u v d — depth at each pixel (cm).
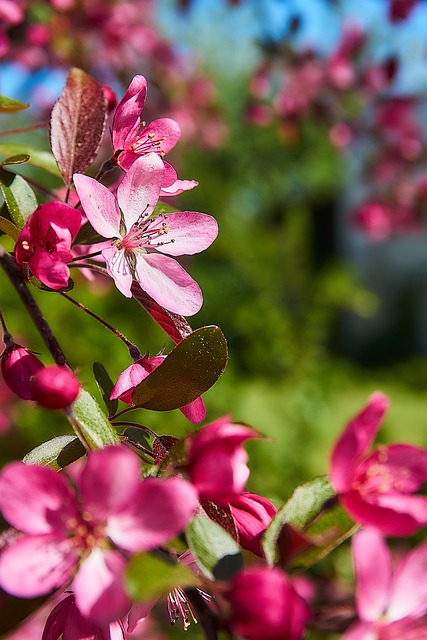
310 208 295
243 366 161
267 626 22
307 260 240
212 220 31
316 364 181
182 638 57
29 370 28
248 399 136
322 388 149
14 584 23
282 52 99
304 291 194
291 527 24
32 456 28
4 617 24
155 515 23
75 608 27
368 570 23
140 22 102
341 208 289
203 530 25
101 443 26
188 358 28
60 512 23
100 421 26
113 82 90
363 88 104
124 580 22
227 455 24
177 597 29
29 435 70
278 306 182
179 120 121
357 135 110
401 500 24
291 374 159
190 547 24
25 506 23
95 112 30
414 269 288
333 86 104
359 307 273
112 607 22
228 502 25
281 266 200
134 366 30
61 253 28
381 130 109
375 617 23
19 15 56
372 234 121
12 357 28
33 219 28
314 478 26
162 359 30
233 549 24
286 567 24
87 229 31
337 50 103
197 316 167
